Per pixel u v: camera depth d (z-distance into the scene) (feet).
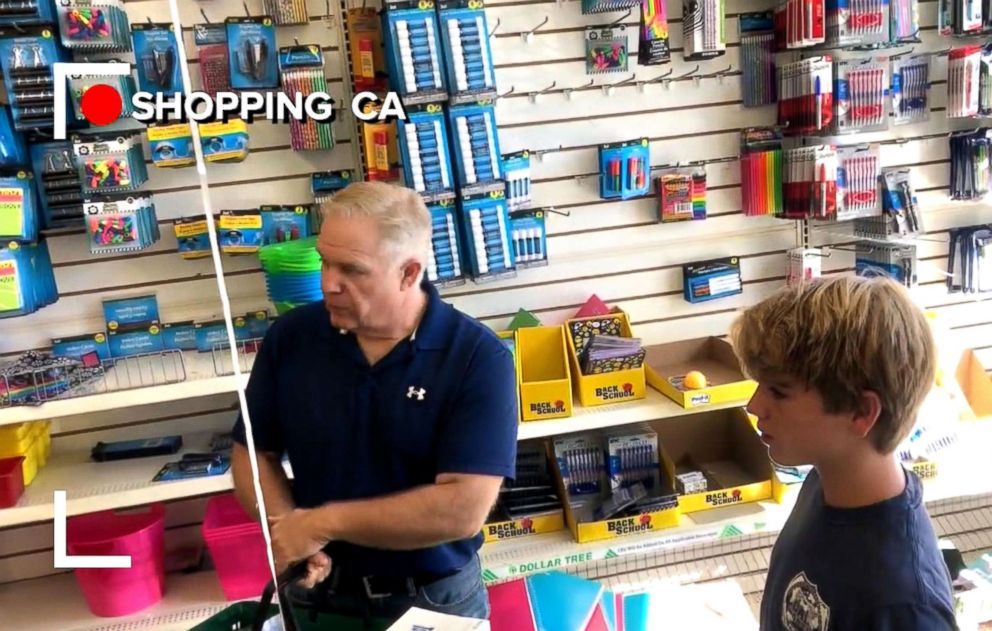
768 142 9.58
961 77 9.58
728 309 10.09
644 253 9.73
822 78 9.01
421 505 4.99
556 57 9.11
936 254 10.58
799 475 8.86
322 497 5.57
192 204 8.59
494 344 5.45
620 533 8.44
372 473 5.49
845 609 3.35
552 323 9.68
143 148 8.38
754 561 10.14
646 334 9.95
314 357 5.49
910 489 3.48
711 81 9.50
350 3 8.49
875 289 3.39
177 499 8.59
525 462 9.32
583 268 9.62
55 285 8.47
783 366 3.43
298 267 7.52
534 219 9.05
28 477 7.85
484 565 8.08
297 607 5.27
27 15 7.45
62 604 7.75
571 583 5.71
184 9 8.26
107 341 8.56
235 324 8.65
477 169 8.41
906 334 3.25
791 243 10.11
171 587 7.77
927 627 3.16
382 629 5.03
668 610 7.45
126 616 7.40
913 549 3.33
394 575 5.55
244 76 8.20
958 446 9.29
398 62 8.01
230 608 4.30
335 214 5.03
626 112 9.37
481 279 8.66
